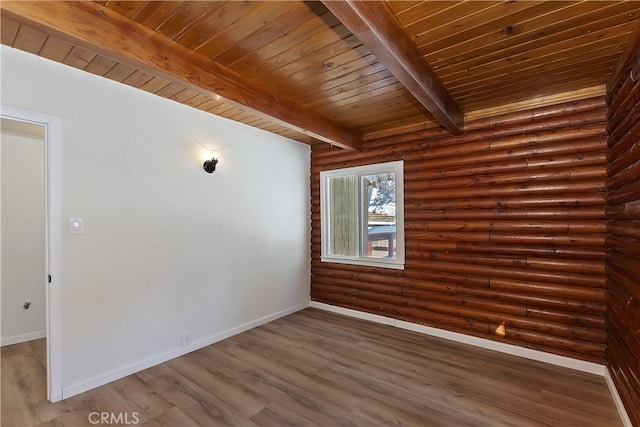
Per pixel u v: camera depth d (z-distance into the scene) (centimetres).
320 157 467
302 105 308
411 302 377
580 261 278
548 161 290
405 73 194
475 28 181
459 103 304
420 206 369
